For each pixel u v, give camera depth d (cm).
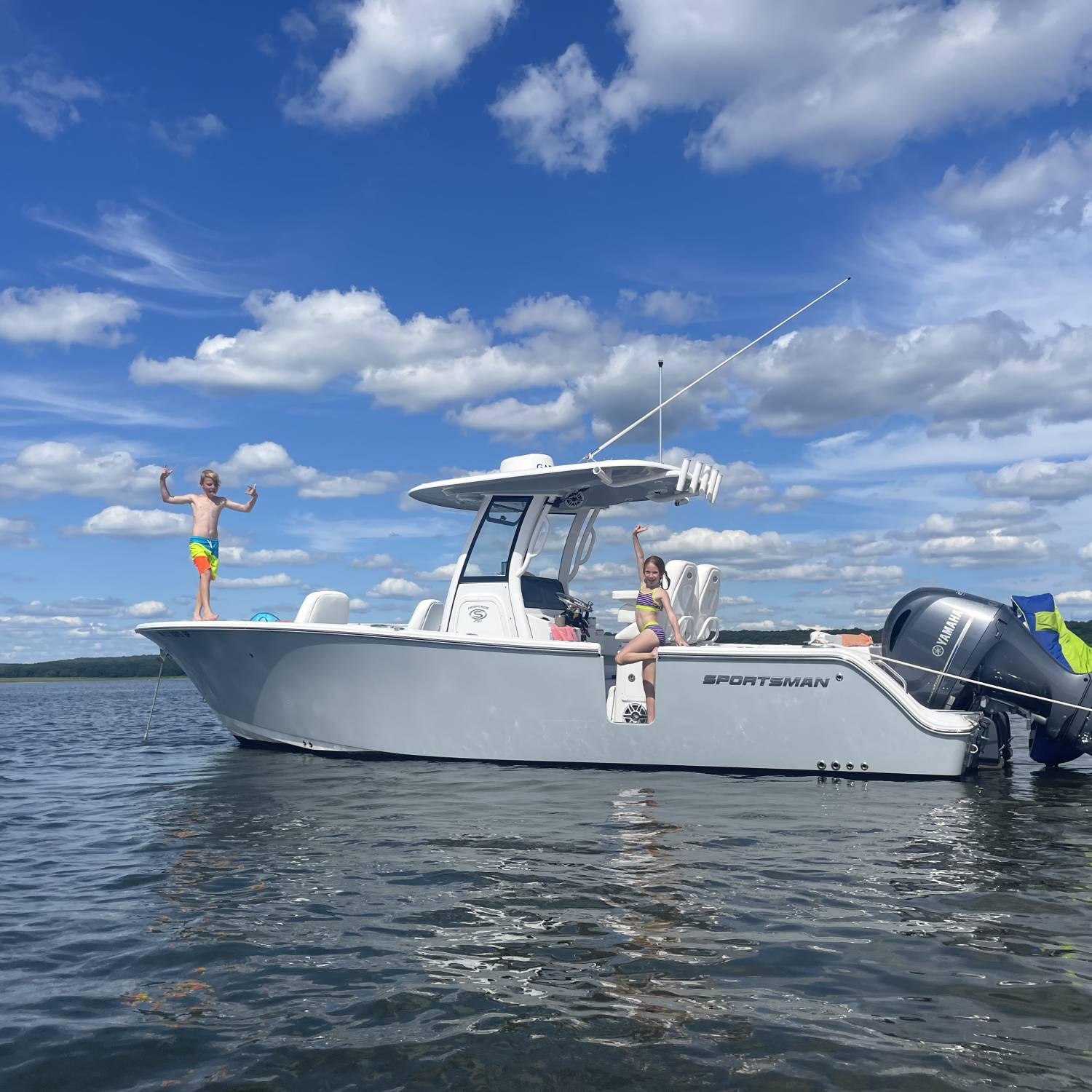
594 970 299
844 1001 271
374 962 310
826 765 723
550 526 925
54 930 355
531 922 350
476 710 787
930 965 301
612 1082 225
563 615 864
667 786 675
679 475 838
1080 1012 262
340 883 412
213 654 887
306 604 867
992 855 456
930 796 634
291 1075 232
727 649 737
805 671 725
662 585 800
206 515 915
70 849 508
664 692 751
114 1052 247
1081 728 721
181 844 504
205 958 318
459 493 904
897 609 773
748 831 515
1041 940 325
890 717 714
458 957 313
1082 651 731
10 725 1591
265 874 431
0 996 288
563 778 714
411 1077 229
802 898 378
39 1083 230
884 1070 228
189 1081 230
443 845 485
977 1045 241
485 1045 245
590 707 761
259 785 704
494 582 858
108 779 798
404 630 850
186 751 1010
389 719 815
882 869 426
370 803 614
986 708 755
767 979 288
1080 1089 218
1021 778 730
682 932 335
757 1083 222
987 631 730
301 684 845
